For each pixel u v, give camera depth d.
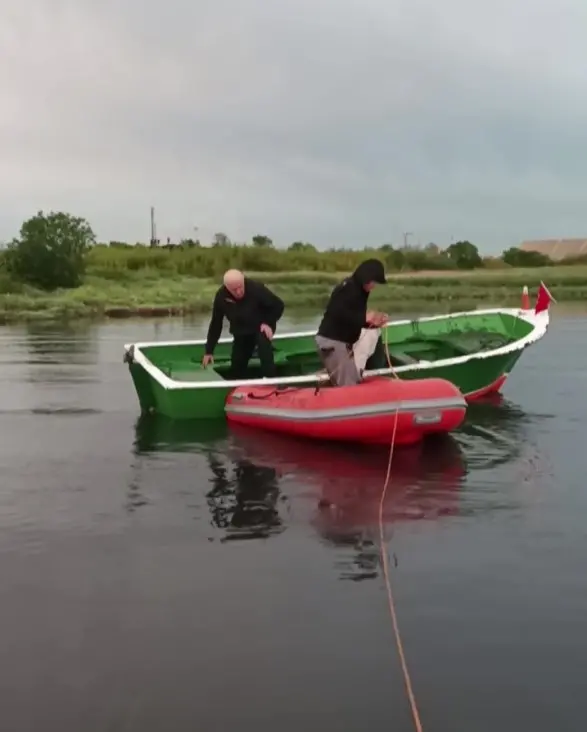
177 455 6.94
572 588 4.11
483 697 3.16
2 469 6.54
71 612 3.88
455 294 33.66
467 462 6.67
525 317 10.07
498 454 6.94
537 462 6.66
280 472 6.36
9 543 4.80
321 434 7.21
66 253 33.66
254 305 8.72
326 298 32.19
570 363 12.86
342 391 7.16
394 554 4.58
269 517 5.25
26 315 25.16
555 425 8.16
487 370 9.05
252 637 3.62
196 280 40.44
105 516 5.30
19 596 4.06
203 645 3.56
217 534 4.93
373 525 5.07
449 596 4.03
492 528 5.01
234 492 5.82
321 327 7.61
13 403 9.65
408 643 3.56
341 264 49.09
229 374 9.18
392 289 35.22
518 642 3.57
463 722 3.00
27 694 3.19
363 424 6.99
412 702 3.12
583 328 19.33
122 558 4.55
